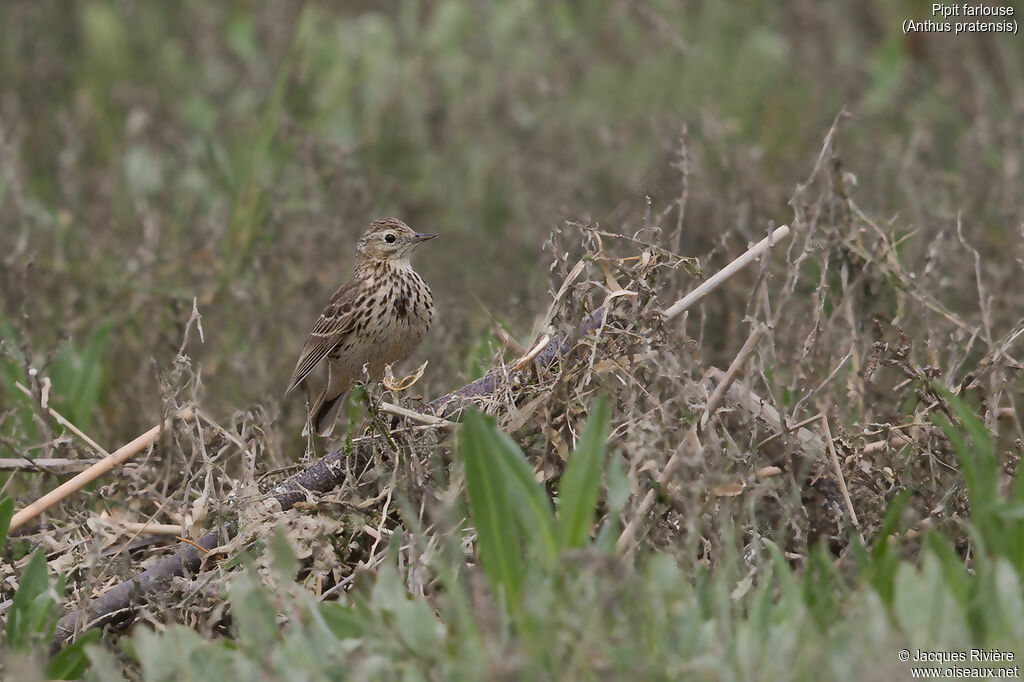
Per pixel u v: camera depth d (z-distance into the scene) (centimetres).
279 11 2158
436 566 621
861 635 585
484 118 1808
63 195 1583
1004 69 1886
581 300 863
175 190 1703
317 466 874
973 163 1399
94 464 937
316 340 1107
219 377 1222
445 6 2062
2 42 2053
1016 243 1241
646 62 1895
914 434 854
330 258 1387
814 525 824
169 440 907
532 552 645
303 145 1477
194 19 2297
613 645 578
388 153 1820
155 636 664
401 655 616
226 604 756
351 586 785
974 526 704
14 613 714
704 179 1445
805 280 1183
